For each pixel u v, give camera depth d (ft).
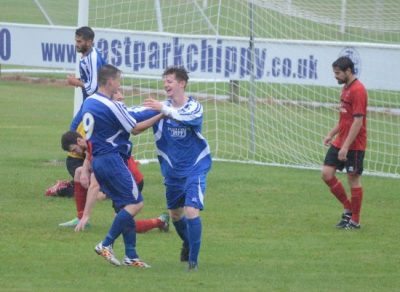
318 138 161.27
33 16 307.78
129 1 191.11
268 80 139.23
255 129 165.37
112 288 72.64
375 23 210.38
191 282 75.31
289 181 128.16
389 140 162.61
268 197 117.08
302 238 95.35
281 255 87.35
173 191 80.69
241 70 140.15
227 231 97.71
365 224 103.30
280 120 171.94
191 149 79.66
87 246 88.74
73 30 138.10
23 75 242.78
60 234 93.81
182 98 80.33
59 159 139.33
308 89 183.21
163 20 189.88
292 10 196.44
